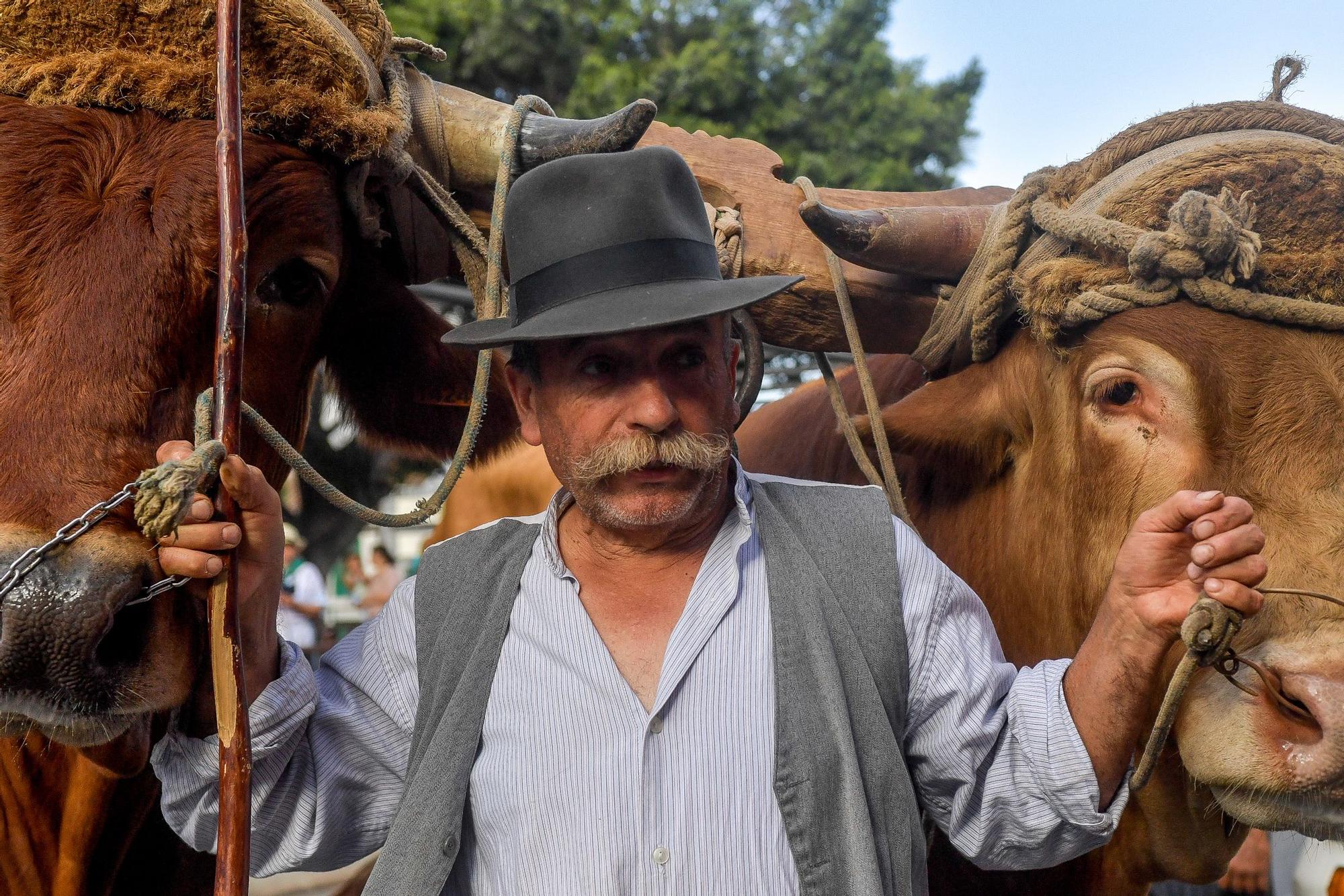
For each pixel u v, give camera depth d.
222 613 1.79
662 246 1.99
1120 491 2.34
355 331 2.80
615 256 1.97
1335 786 1.90
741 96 13.14
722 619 1.97
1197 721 2.07
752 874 1.85
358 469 9.69
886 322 2.91
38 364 1.93
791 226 2.89
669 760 1.89
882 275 2.88
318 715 2.06
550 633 1.99
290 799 2.02
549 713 1.94
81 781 2.46
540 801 1.89
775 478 2.23
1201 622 1.73
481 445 3.01
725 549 2.03
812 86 13.41
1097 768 1.89
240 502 1.82
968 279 2.74
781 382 5.09
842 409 2.90
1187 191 2.26
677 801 1.87
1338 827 1.97
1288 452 2.16
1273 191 2.30
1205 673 2.10
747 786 1.87
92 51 2.15
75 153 2.07
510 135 2.54
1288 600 2.02
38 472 1.85
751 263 2.83
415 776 1.95
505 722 1.96
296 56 2.26
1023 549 2.70
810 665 1.92
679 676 1.92
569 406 1.96
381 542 14.57
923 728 2.01
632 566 2.05
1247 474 2.18
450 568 2.11
